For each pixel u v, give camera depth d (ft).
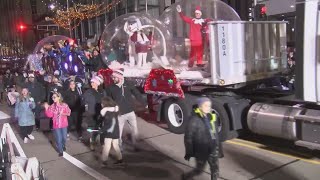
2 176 16.88
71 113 32.40
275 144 27.91
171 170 23.80
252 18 53.31
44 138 33.63
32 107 32.96
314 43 21.90
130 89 27.81
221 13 34.65
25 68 66.74
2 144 17.85
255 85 31.27
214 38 28.35
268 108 25.64
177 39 35.73
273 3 54.29
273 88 31.04
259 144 28.09
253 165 23.67
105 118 24.76
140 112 41.04
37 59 64.85
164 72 31.55
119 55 46.16
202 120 18.61
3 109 50.14
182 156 26.30
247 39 29.60
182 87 32.55
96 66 50.08
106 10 122.52
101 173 23.98
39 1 203.00
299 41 22.65
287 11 52.65
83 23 139.95
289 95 27.99
